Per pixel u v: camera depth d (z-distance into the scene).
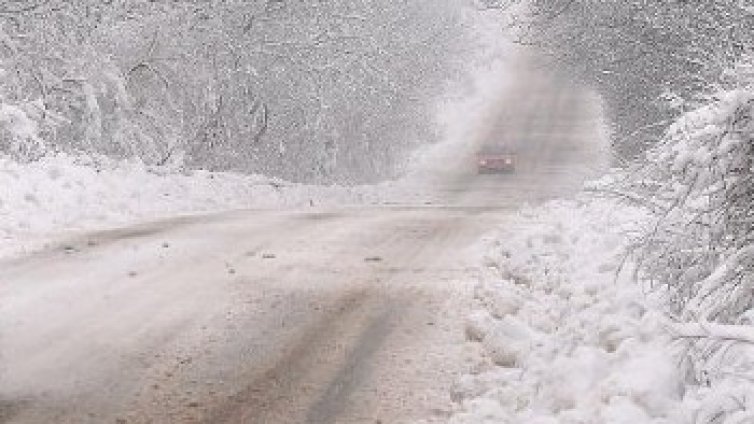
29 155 52.88
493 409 16.56
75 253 33.09
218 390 18.98
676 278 19.61
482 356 21.06
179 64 83.62
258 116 94.31
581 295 23.27
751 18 43.72
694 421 13.48
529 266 29.31
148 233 38.66
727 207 17.66
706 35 49.81
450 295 27.17
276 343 22.30
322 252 34.41
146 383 19.33
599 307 20.58
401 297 26.95
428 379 19.56
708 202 18.84
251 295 27.00
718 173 17.25
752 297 16.58
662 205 22.36
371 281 29.14
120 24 74.56
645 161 20.55
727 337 14.12
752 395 13.14
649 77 65.00
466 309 25.44
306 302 26.28
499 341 20.72
